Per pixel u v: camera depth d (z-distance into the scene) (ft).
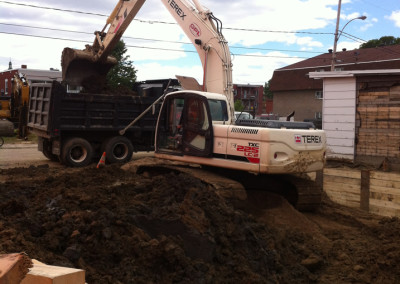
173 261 15.35
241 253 18.06
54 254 13.92
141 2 39.32
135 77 93.25
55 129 41.19
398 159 32.27
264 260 18.31
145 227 17.26
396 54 143.64
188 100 28.14
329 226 26.35
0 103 80.69
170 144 29.71
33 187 22.75
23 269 6.16
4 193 20.58
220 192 23.62
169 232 17.16
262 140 24.59
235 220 19.26
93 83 45.19
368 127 34.30
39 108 44.11
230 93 32.42
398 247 21.43
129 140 45.93
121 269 14.53
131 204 19.67
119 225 16.61
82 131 43.62
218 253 17.31
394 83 32.63
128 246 15.49
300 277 19.08
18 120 80.02
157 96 47.24
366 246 22.95
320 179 33.91
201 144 27.43
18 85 74.64
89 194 20.65
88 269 13.89
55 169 39.32
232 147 25.85
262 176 28.19
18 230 14.79
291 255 20.45
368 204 31.12
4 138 74.79
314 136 26.35
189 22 34.19
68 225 15.64
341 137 35.88
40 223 15.87
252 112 34.68
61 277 7.41
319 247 22.29
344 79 35.47
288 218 25.50
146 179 26.35
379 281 19.25
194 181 22.30
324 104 36.94
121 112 44.88
